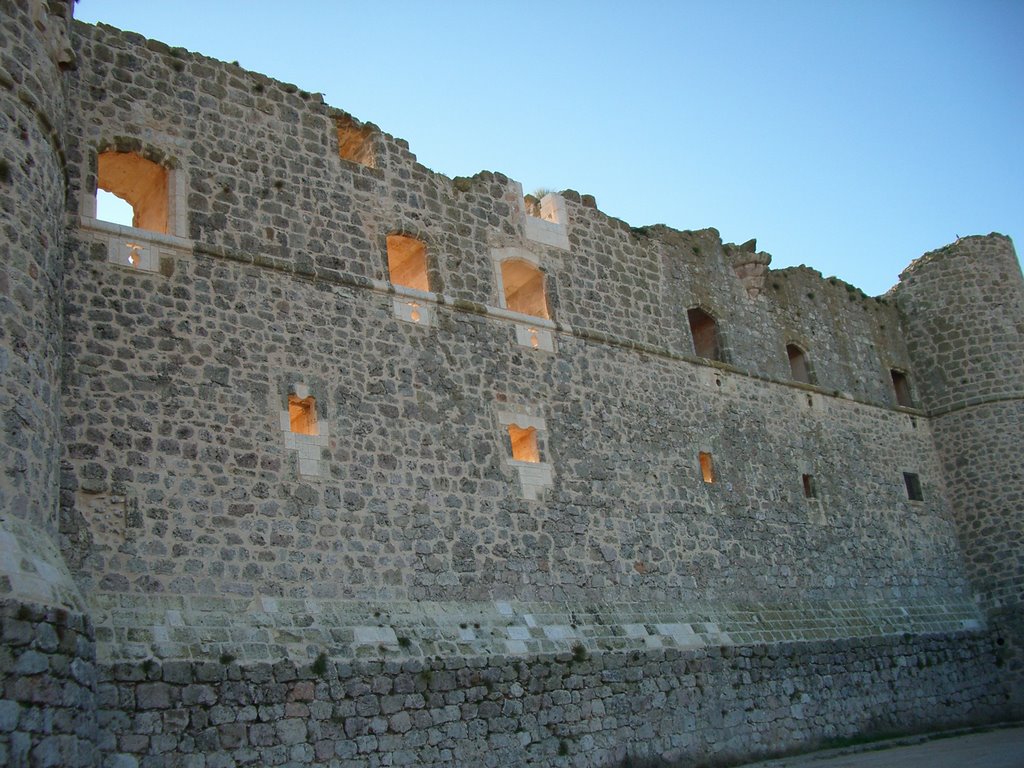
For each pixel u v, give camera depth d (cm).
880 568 2659
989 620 2839
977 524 2936
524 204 2270
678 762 1873
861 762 1925
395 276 2103
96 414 1481
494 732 1638
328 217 1866
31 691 1073
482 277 2066
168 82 1753
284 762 1405
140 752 1297
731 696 2036
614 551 2039
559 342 2152
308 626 1537
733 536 2314
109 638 1347
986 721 2614
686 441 2317
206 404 1589
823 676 2259
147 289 1598
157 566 1455
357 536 1672
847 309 3009
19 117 1320
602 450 2122
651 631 1986
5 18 1334
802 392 2714
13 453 1198
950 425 3045
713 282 2616
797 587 2403
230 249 1714
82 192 1590
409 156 2050
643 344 2327
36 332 1284
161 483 1502
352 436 1733
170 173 1709
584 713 1772
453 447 1861
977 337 3080
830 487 2644
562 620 1867
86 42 1683
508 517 1889
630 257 2416
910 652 2517
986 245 3172
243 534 1551
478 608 1767
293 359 1716
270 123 1856
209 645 1420
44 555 1197
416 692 1572
